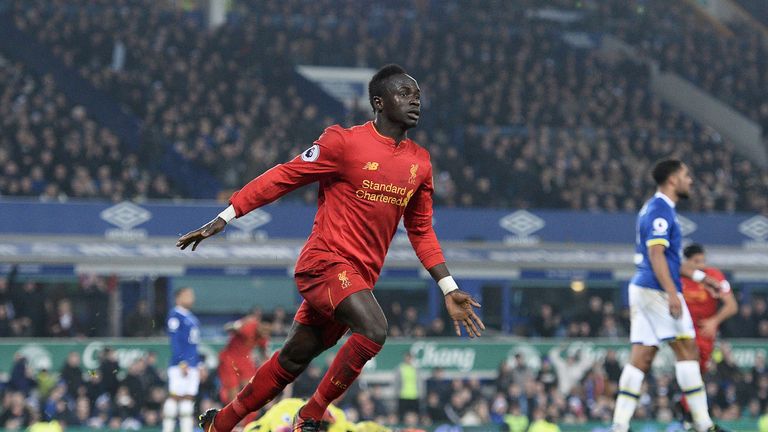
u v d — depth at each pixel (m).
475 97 36.19
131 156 30.09
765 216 31.14
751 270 29.61
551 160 34.00
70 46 34.25
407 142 7.03
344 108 36.31
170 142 30.38
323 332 7.24
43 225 25.83
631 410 10.72
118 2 38.94
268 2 41.94
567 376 23.11
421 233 7.34
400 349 22.62
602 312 26.67
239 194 6.75
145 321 23.02
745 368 24.27
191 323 15.90
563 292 30.05
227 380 16.02
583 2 47.28
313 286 6.86
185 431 15.78
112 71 32.81
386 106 6.88
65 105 30.14
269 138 30.69
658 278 10.40
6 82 31.61
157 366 20.86
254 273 26.52
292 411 9.59
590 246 29.56
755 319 27.22
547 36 42.88
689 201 32.03
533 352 23.19
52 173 28.02
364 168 6.80
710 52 44.78
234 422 7.48
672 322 10.55
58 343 20.52
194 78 33.06
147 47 34.75
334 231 6.86
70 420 19.02
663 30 46.56
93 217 26.22
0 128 28.44
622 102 38.94
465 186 30.44
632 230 30.28
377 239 6.94
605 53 44.53
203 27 39.72
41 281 25.97
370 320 6.68
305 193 28.67
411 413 20.23
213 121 31.48
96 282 25.20
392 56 39.25
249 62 36.03
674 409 11.83
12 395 18.89
